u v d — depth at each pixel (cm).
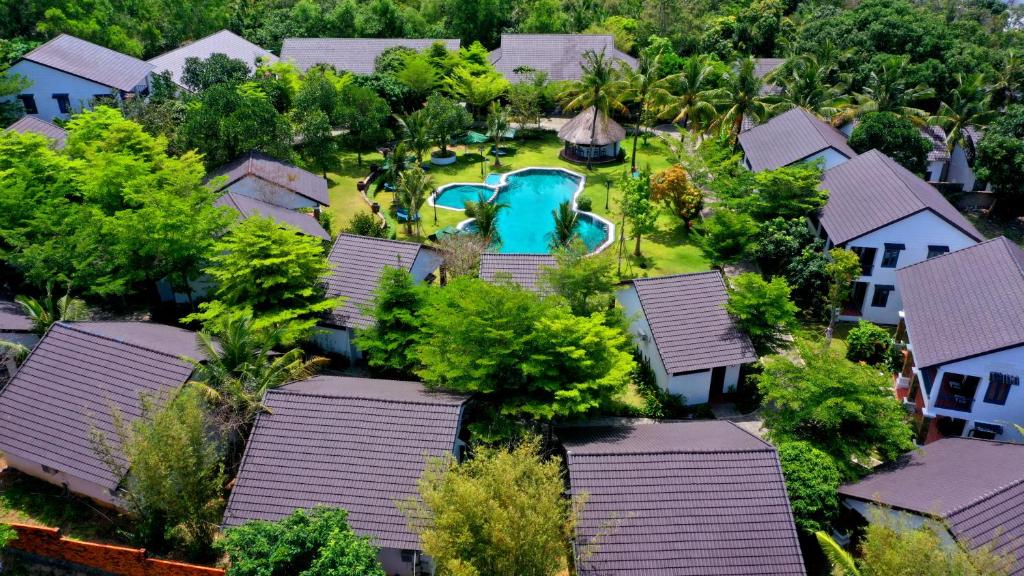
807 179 5056
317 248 3859
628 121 8331
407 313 3619
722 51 9388
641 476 2722
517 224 6088
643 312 3962
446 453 2756
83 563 2611
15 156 4406
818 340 4419
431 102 7062
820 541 2512
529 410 3084
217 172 5459
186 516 2697
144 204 4134
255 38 9394
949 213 4731
